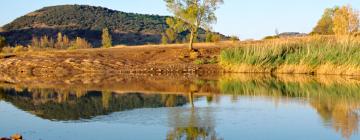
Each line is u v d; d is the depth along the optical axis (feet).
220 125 64.85
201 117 70.08
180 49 208.23
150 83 128.06
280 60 163.32
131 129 62.49
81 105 83.66
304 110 76.43
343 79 132.98
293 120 68.08
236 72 167.73
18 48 275.18
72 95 99.66
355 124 65.10
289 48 167.32
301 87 112.88
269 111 75.25
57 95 100.12
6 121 68.44
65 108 80.48
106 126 64.39
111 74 171.01
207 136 58.90
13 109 79.87
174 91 105.91
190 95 97.19
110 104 84.33
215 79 140.05
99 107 80.79
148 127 63.62
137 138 57.98
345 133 59.93
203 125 64.80
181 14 196.13
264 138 57.93
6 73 183.11
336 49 150.10
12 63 199.21
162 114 72.69
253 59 165.17
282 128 63.05
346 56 146.82
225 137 58.49
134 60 197.16
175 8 195.72
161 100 89.25
